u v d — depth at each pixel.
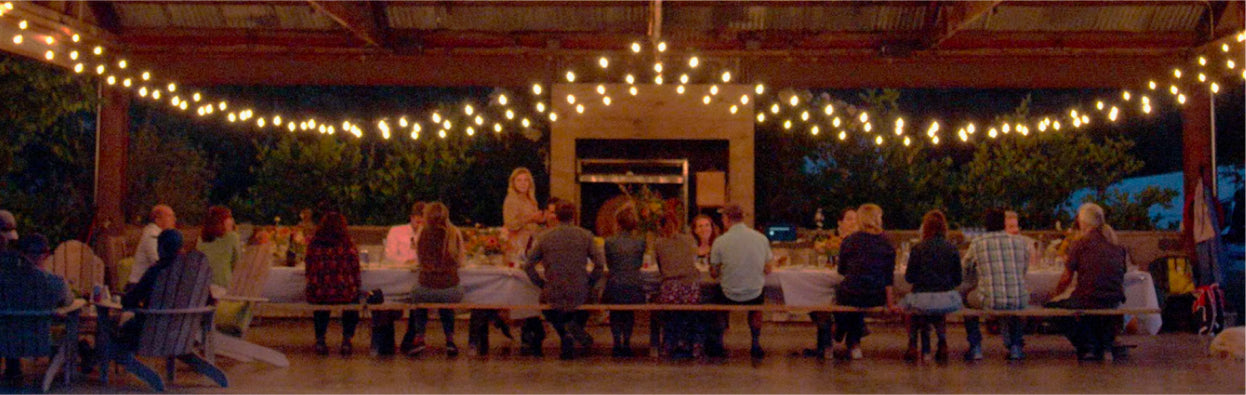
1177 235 11.50
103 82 11.29
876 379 6.94
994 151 12.45
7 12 9.46
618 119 11.43
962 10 9.77
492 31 11.30
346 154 12.45
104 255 10.52
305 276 8.30
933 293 7.72
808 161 12.35
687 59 11.49
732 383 6.73
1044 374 7.21
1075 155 12.21
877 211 7.95
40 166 12.26
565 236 7.86
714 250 8.05
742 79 11.50
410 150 12.53
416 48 11.23
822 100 12.10
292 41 11.31
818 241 10.36
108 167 11.41
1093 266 7.84
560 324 7.96
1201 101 11.15
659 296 7.97
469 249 9.04
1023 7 10.85
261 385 6.55
